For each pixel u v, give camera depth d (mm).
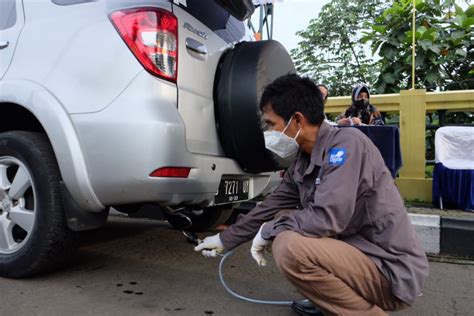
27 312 1948
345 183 1502
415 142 4305
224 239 1981
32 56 2270
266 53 2416
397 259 1525
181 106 2084
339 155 1542
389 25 6148
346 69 8422
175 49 2084
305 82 1696
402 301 1504
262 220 1964
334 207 1488
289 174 1947
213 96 2371
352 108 4203
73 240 2293
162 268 2701
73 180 2066
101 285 2346
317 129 1682
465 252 3107
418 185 4250
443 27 6023
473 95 4102
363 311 1589
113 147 1976
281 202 1967
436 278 2674
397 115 5016
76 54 2129
